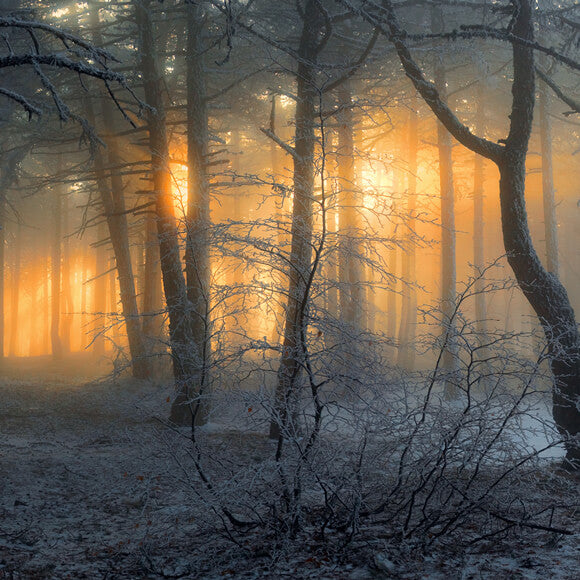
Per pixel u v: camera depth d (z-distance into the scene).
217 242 6.68
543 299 12.25
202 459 7.18
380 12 14.20
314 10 16.23
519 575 5.43
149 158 26.97
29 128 22.66
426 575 5.52
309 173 13.96
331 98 21.19
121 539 7.51
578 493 7.79
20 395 21.73
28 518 8.50
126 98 25.11
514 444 6.32
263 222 6.80
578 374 11.37
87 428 15.70
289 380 6.58
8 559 6.79
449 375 6.45
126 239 27.56
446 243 25.52
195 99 18.94
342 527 6.74
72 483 10.22
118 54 27.92
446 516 7.11
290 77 23.41
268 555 6.27
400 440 6.34
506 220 12.57
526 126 12.62
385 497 7.07
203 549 6.74
